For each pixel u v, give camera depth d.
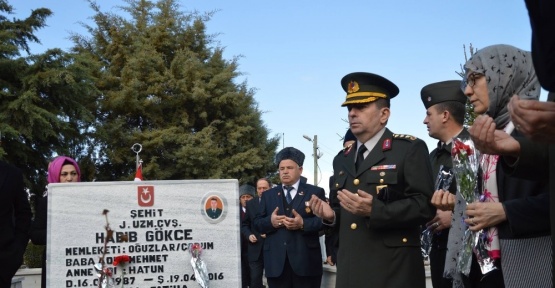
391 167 4.48
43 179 26.56
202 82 34.56
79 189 4.85
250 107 36.56
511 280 3.04
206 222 4.91
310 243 7.98
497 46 3.37
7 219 5.43
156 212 4.88
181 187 4.92
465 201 3.46
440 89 5.24
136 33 35.75
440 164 5.23
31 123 24.42
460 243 3.67
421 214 4.31
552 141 2.10
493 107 3.34
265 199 8.48
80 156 32.22
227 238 4.92
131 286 4.81
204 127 34.94
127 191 4.88
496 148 2.68
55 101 26.53
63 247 4.80
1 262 5.39
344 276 4.48
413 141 4.55
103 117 33.72
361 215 4.32
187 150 32.47
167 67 35.72
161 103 34.09
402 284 4.34
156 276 4.83
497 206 3.03
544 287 2.96
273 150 37.09
